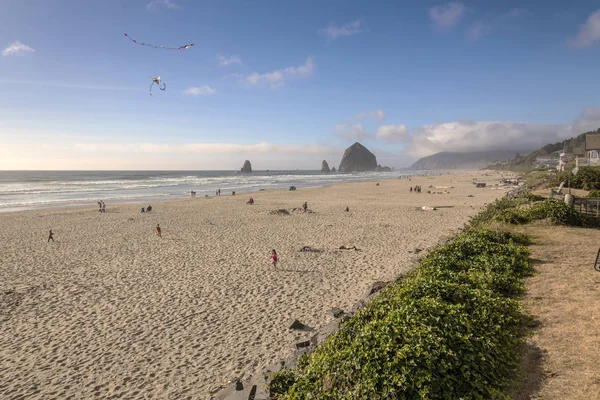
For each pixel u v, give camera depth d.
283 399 6.53
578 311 7.57
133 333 12.26
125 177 149.25
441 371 5.40
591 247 12.85
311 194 66.94
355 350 6.09
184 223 34.72
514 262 11.08
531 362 6.08
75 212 42.88
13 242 26.80
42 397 9.06
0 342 11.81
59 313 13.94
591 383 5.25
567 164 63.47
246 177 160.25
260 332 12.05
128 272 18.94
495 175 160.88
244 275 18.08
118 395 9.05
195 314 13.62
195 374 9.82
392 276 17.05
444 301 7.66
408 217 36.69
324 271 18.41
